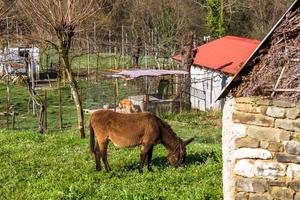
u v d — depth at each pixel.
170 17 61.72
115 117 15.31
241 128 9.55
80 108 21.83
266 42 9.15
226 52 40.81
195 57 41.19
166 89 39.38
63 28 22.39
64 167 15.84
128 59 57.94
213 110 37.62
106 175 14.90
